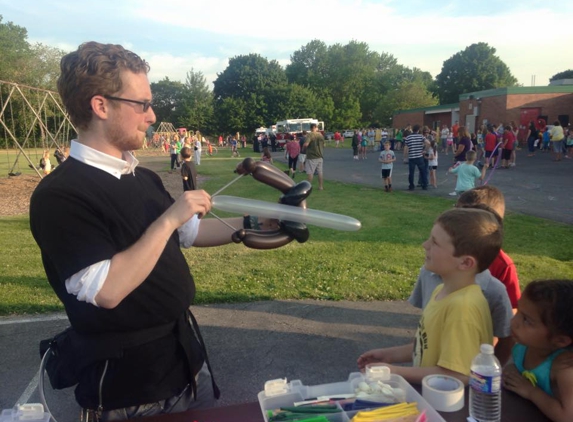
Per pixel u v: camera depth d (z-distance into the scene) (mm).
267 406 1480
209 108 74875
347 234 7672
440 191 12297
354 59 85000
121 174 1616
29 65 43375
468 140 12055
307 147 12820
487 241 1712
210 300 4820
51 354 1789
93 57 1500
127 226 1552
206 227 2037
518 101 29984
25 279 5469
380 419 1364
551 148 24734
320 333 4098
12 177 17953
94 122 1558
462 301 1692
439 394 1462
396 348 2197
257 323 4305
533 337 1601
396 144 34875
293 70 89438
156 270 1626
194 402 1820
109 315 1557
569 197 10688
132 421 1448
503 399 1632
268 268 5883
